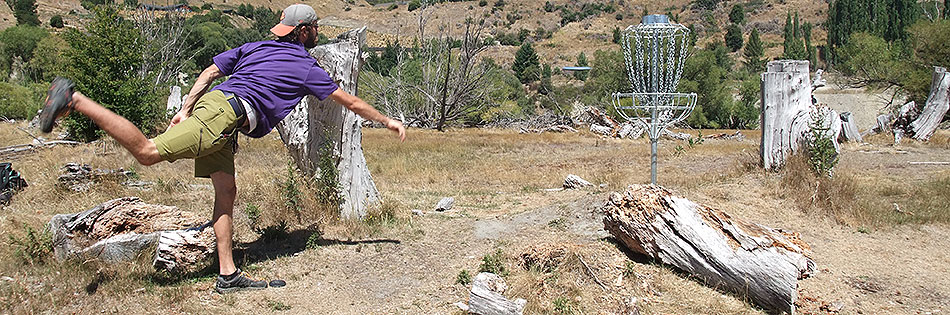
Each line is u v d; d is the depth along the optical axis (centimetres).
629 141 2092
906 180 905
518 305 427
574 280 485
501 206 779
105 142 1234
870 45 3334
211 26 7019
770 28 11631
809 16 11894
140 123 1550
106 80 1490
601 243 568
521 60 8575
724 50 9569
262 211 618
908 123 1670
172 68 2745
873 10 9475
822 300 496
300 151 630
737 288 486
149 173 920
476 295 435
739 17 11919
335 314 428
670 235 516
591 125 2634
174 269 471
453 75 3288
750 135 2664
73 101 348
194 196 744
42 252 489
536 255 514
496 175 1138
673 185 809
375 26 12462
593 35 11600
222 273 446
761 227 531
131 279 451
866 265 576
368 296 462
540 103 6088
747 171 843
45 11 9512
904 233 661
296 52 438
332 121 614
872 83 3381
